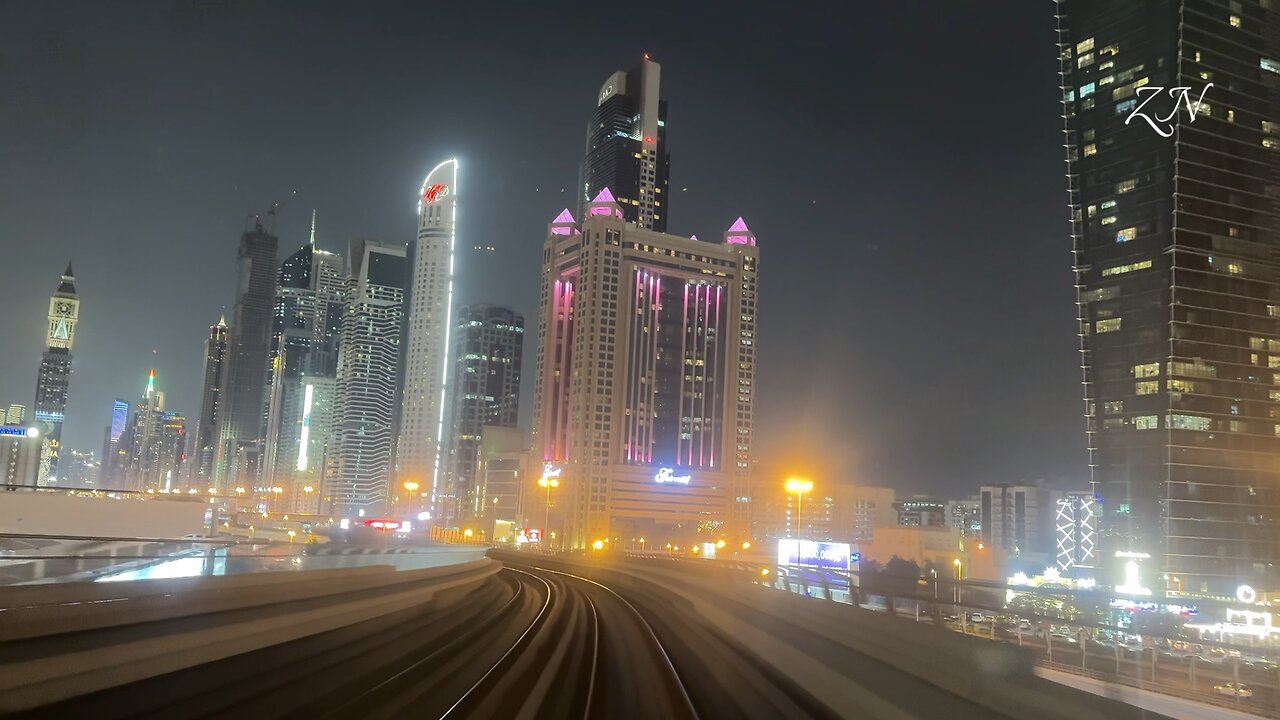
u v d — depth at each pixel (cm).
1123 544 14575
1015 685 1075
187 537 3475
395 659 2186
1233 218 14950
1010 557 12725
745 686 2042
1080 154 16238
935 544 10044
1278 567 14038
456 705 1587
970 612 2341
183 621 1501
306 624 2153
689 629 3625
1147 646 1728
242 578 1752
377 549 3616
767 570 3450
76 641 1187
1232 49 15250
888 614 1483
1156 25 15325
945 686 1236
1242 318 14775
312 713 1398
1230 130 15100
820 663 1867
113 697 1259
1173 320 14525
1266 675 1411
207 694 1426
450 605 4019
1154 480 14412
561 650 2655
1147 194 15200
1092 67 16238
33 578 1597
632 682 2066
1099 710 962
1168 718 917
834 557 7625
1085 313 15862
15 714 1058
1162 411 14462
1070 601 2092
